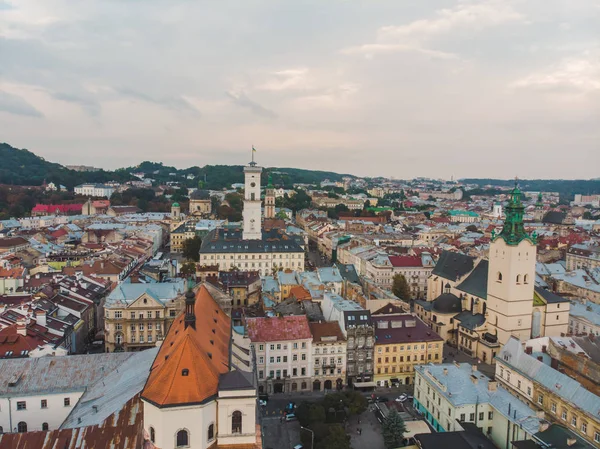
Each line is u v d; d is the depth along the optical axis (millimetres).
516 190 154125
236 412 70375
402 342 138875
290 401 125500
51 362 98000
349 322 135625
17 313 132250
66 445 66750
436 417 109562
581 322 169250
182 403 65688
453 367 117562
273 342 128375
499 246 155750
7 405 90312
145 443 67500
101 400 84000
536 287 169250
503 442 98062
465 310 175500
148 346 146500
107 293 182875
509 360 118562
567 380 101562
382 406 120438
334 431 98000
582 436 92688
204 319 88875
